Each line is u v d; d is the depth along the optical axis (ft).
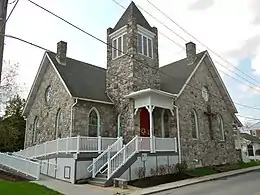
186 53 81.61
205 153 70.64
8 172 54.24
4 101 90.68
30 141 75.20
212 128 76.23
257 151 146.00
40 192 36.29
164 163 57.41
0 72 22.72
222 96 85.30
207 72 80.84
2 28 23.70
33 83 75.15
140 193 37.91
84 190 40.04
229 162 79.41
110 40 71.82
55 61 70.74
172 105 64.39
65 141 51.44
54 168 52.31
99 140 52.24
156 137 59.41
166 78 78.43
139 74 64.39
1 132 86.84
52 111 67.05
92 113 62.64
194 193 36.88
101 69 85.25
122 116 63.46
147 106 58.49
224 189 39.73
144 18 71.15
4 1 24.36
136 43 65.87
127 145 50.57
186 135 66.03
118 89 66.03
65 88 62.49
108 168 45.70
